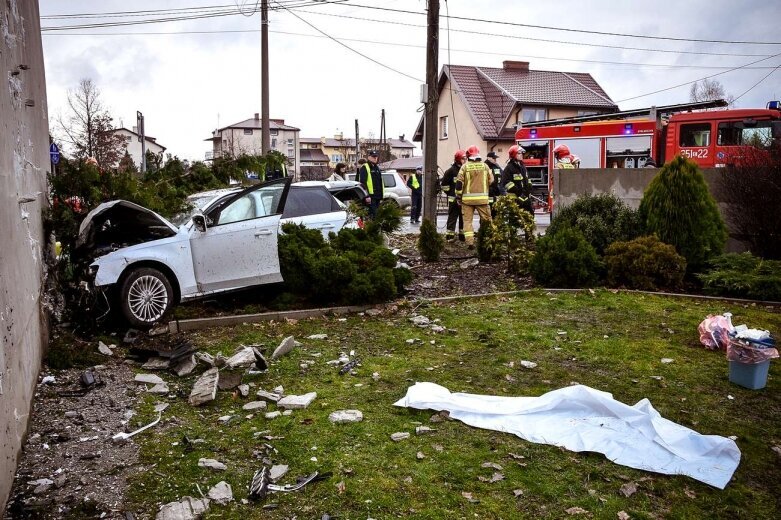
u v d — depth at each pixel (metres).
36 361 5.85
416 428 4.81
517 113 36.56
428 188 15.05
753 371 5.54
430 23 14.71
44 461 4.40
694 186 9.58
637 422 4.69
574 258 9.30
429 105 14.88
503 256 11.73
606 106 37.84
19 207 5.41
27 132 6.45
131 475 4.19
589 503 3.79
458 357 6.51
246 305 8.69
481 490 3.94
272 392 5.65
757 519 3.68
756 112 18.97
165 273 8.05
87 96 36.62
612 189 11.84
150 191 9.32
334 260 8.59
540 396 5.25
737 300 8.52
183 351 6.55
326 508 3.76
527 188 13.50
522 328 7.44
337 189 15.46
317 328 7.78
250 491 3.94
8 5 5.57
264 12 22.98
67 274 7.63
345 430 4.81
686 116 19.95
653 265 9.08
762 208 10.06
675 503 3.82
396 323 7.93
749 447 4.54
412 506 3.76
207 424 5.06
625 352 6.51
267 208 8.73
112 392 5.80
